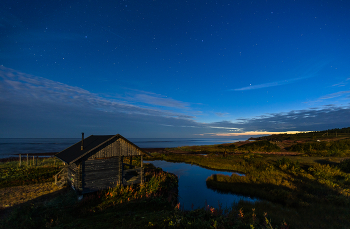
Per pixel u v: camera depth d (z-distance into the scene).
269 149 51.66
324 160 28.61
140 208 10.92
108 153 13.36
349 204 11.91
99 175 12.86
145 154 15.37
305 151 44.12
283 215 10.31
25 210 9.50
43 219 8.54
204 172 26.55
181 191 17.80
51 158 29.70
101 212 10.02
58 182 15.53
